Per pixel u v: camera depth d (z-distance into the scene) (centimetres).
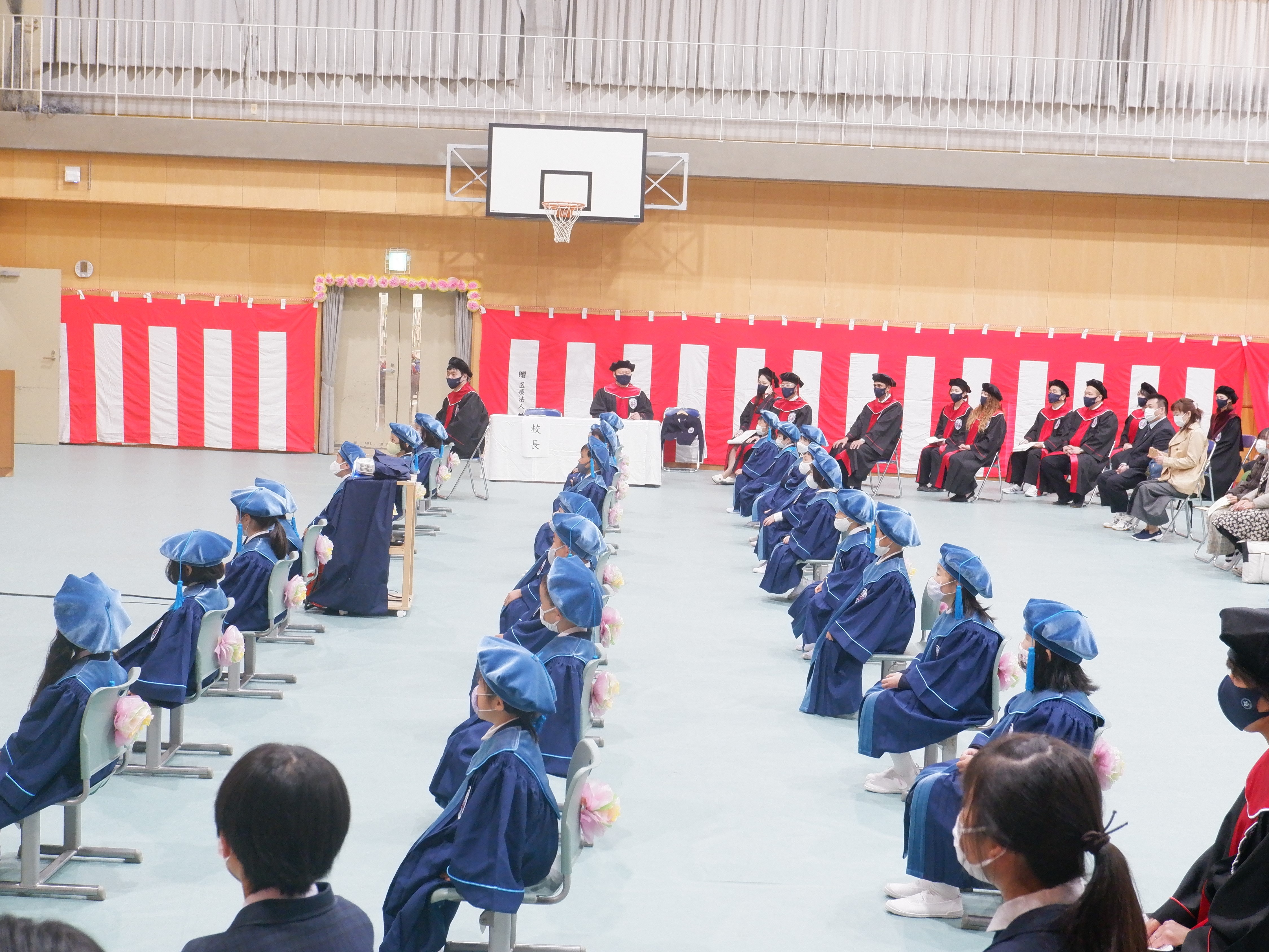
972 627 534
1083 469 1667
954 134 1800
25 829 438
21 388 1847
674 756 624
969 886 457
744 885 477
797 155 1761
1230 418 1556
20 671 705
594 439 1177
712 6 1786
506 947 380
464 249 1867
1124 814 566
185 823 514
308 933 224
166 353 1862
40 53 1770
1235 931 269
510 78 1789
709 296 1877
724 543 1260
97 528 1168
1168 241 1859
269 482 726
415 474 927
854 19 1794
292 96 1783
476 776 360
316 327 1866
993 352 1873
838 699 695
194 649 564
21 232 1852
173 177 1770
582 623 500
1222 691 300
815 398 1886
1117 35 1791
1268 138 1805
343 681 731
